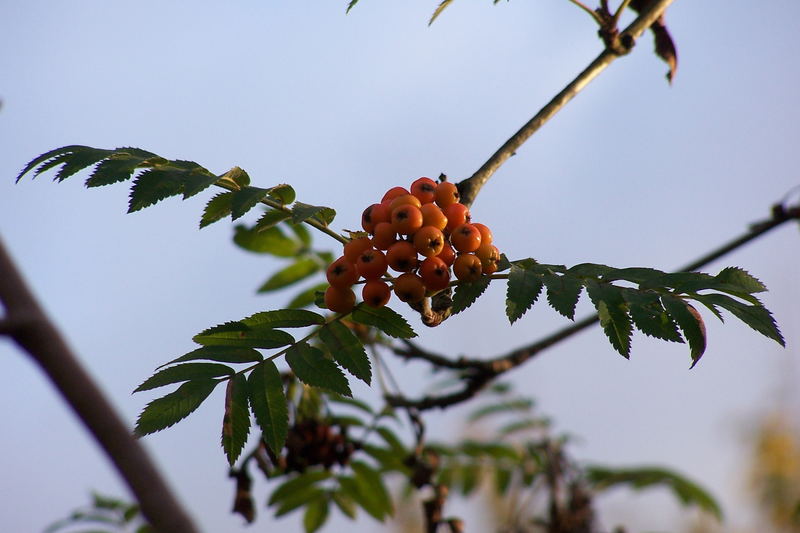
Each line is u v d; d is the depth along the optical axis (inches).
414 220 107.4
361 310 116.6
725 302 108.7
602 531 208.8
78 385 49.3
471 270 110.3
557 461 211.5
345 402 180.4
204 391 108.7
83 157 109.3
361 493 182.1
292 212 113.0
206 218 116.6
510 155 125.7
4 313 49.3
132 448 49.3
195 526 49.0
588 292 111.3
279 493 179.8
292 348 113.9
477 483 209.9
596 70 134.2
